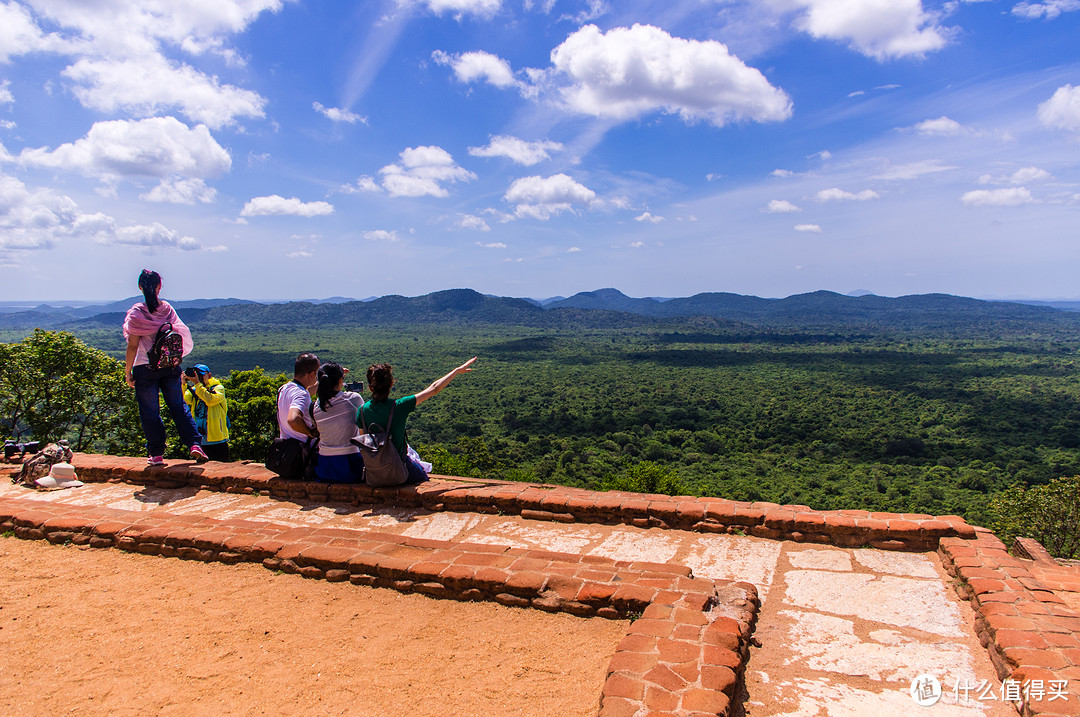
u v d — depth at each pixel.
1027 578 2.93
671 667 2.15
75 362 15.16
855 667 2.42
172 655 2.60
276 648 2.64
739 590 2.92
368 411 4.68
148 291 5.37
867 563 3.43
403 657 2.54
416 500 4.57
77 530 4.02
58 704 2.27
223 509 4.71
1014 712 2.10
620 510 4.14
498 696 2.26
